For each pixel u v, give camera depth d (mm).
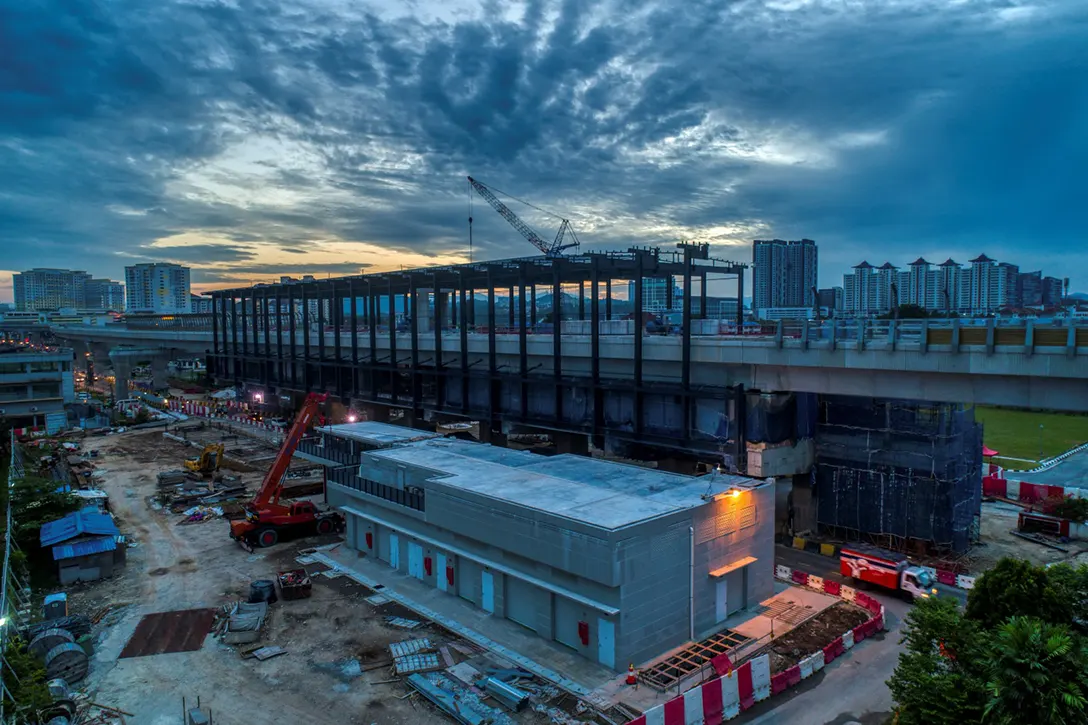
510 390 72312
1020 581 26406
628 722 24328
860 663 30625
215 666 30672
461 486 37000
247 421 106062
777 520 51375
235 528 46781
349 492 47156
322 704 27484
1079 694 18969
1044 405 38719
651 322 63656
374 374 90688
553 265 63938
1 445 80312
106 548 41906
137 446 88375
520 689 27891
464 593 37469
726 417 51938
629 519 30219
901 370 43562
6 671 27234
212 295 133125
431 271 77125
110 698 28016
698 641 32125
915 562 42781
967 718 20922
